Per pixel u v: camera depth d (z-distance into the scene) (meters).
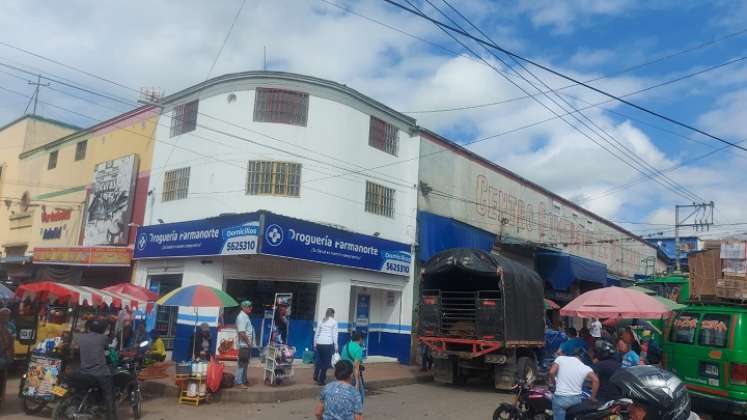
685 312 10.66
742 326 9.48
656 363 12.45
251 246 15.92
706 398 9.55
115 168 23.27
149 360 12.75
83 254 22.27
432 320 15.62
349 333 18.02
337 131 18.70
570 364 7.90
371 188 19.70
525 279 15.84
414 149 21.23
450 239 21.91
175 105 20.67
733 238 12.00
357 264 18.23
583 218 34.75
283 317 16.08
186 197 19.33
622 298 11.99
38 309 13.79
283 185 17.84
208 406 11.28
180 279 19.38
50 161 28.81
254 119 18.20
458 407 12.10
